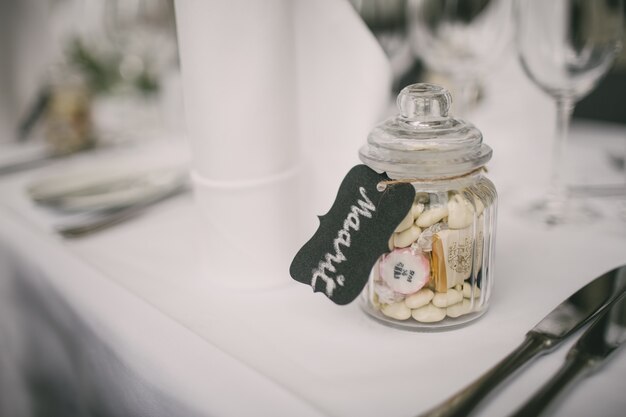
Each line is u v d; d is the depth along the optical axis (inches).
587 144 25.0
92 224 18.4
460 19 20.6
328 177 16.3
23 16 31.5
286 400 10.6
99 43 36.4
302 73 15.9
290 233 14.8
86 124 28.2
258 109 14.0
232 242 14.6
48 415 19.1
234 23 13.5
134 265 16.1
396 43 22.0
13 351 19.9
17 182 23.7
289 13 14.1
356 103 16.0
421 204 12.3
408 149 12.1
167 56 34.6
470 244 12.5
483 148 12.8
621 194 19.0
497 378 10.6
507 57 20.3
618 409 10.2
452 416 9.9
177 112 29.9
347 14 15.6
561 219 17.6
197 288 14.9
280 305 14.0
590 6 16.7
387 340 12.5
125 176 22.1
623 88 34.6
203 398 11.4
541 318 12.9
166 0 33.7
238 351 12.3
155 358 12.4
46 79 31.1
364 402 10.7
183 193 21.1
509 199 19.7
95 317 14.2
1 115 32.0
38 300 17.6
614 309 12.1
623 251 15.6
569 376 10.5
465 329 12.7
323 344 12.4
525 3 17.3
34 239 18.0
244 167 14.2
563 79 17.6
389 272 12.6
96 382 15.2
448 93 12.5
